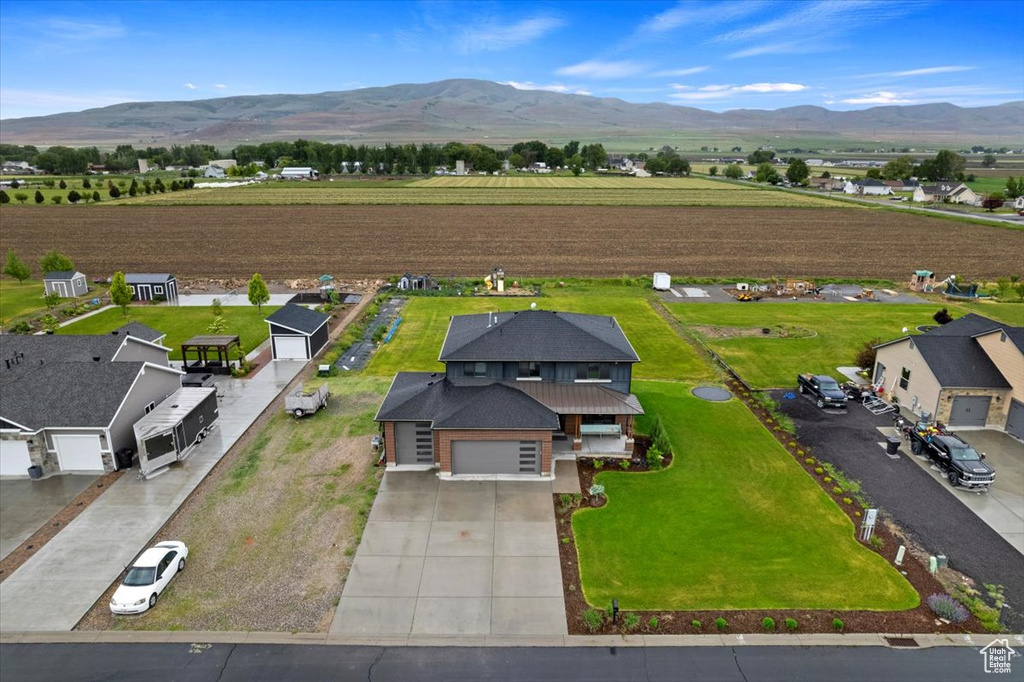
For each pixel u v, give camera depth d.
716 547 25.02
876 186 189.12
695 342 52.72
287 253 93.31
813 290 71.31
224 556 24.22
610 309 63.56
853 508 27.86
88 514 26.91
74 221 123.94
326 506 27.75
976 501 28.42
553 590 22.50
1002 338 35.19
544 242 102.50
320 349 49.81
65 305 63.09
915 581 23.08
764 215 136.50
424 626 20.69
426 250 95.50
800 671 18.95
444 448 29.59
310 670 18.86
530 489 29.23
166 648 19.67
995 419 35.41
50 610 21.25
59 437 30.02
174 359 47.94
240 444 33.78
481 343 33.66
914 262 89.19
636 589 22.56
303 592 22.27
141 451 29.59
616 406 32.03
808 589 22.59
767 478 30.45
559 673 18.83
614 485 29.70
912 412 37.81
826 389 39.28
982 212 147.25
